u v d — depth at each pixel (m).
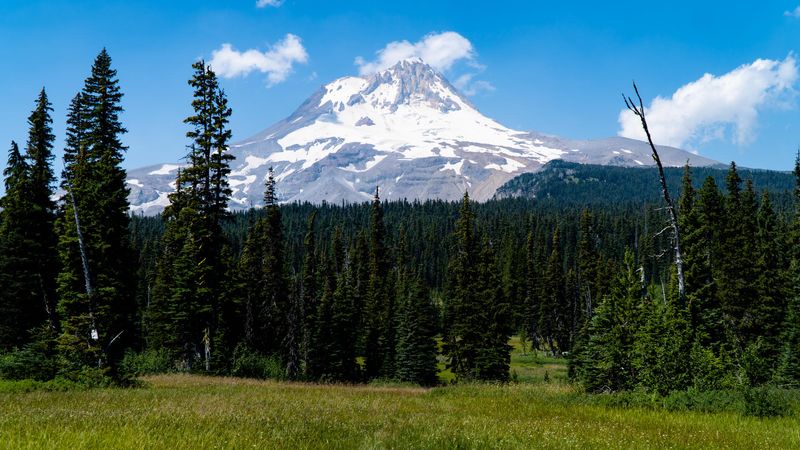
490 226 162.38
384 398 22.14
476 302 53.59
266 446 8.70
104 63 34.34
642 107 25.05
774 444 11.27
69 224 29.05
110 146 33.75
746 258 45.41
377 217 85.62
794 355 28.94
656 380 20.12
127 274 31.27
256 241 53.31
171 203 35.69
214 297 36.94
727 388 19.41
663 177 25.23
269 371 39.66
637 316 23.83
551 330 92.06
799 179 54.56
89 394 19.25
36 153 34.12
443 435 10.73
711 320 36.25
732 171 55.72
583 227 95.00
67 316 28.22
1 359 24.50
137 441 8.32
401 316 56.88
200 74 34.78
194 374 36.28
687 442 11.26
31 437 8.38
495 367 51.06
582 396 21.73
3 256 31.84
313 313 50.94
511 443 10.13
